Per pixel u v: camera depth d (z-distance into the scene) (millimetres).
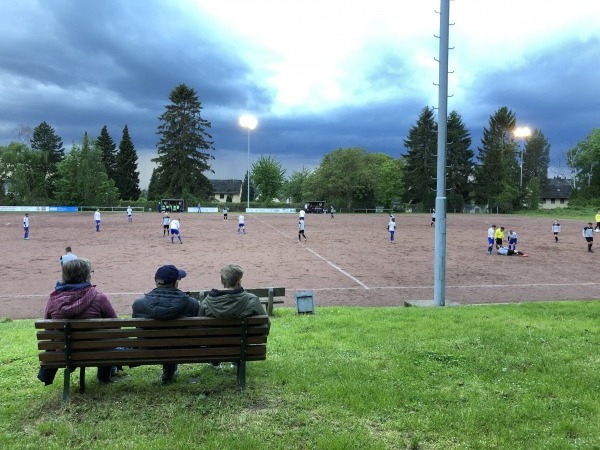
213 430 4070
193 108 90312
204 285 16500
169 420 4277
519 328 8133
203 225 47469
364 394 4859
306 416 4352
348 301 14078
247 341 4965
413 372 5652
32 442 3875
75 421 4285
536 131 121812
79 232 37812
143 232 38312
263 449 3736
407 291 15680
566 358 6254
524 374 5582
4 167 86438
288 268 20531
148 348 4840
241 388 5012
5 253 24859
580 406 4660
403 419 4285
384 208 92062
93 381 5402
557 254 26641
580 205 88438
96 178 86375
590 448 3787
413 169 95938
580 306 11078
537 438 3977
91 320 4625
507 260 23969
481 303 13578
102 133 109500
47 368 4746
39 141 115125
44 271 19250
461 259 24328
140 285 16203
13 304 13422
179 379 5430
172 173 89625
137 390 5055
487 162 94312
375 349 6785
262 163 100188
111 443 3842
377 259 23625
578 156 92062
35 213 70188
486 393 4996
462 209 91688
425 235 38000
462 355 6336
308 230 42344
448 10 12383
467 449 3799
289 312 11266
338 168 89938
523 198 92750
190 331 4793
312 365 5879
